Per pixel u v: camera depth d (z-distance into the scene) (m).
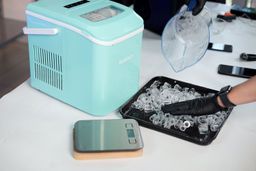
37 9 1.00
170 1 1.41
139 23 1.02
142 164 0.87
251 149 0.94
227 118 1.05
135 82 1.10
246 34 1.58
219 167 0.88
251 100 0.96
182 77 1.25
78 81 1.00
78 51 0.95
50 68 1.05
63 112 1.04
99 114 1.02
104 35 0.91
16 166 0.85
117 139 0.90
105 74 0.96
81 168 0.85
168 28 1.35
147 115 1.03
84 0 1.07
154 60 1.34
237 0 1.84
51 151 0.90
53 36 0.99
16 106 1.06
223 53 1.42
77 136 0.90
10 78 2.57
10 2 2.84
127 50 1.00
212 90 1.14
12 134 0.95
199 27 1.34
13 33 2.74
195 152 0.92
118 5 1.06
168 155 0.90
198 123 1.00
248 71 1.29
